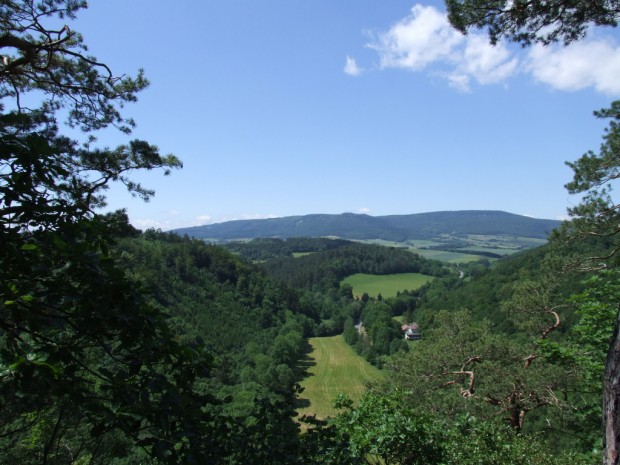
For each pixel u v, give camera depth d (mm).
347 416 6934
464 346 14086
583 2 5105
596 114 10297
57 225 2518
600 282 11383
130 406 2342
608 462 3590
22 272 2379
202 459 2684
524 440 6879
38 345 2396
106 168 7914
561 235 11609
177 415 2604
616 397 3578
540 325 13516
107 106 8266
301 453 3924
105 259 2654
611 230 10797
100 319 2543
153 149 8438
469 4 5543
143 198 8383
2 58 6922
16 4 7012
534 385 11008
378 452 6125
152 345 2691
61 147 7340
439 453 6227
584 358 10234
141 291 2811
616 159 10305
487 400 11922
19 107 7195
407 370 14125
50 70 7805
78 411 2318
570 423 11008
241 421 3602
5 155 2379
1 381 2221
